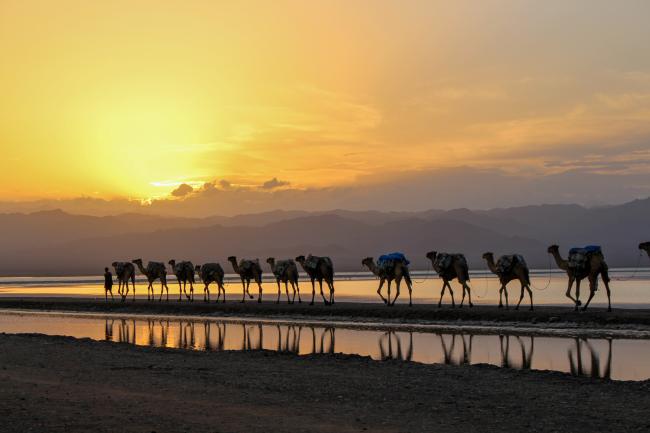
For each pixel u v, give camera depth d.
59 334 44.03
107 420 18.50
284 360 30.06
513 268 45.03
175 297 73.88
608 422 18.89
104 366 28.53
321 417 19.20
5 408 19.81
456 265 47.59
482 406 20.78
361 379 25.27
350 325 44.91
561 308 45.84
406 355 32.97
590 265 42.03
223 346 37.25
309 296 74.25
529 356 31.86
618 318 40.09
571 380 24.84
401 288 92.56
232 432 17.42
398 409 20.33
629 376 27.11
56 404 20.42
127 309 59.25
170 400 21.28
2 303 66.31
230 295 77.06
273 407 20.44
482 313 43.94
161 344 38.47
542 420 19.09
